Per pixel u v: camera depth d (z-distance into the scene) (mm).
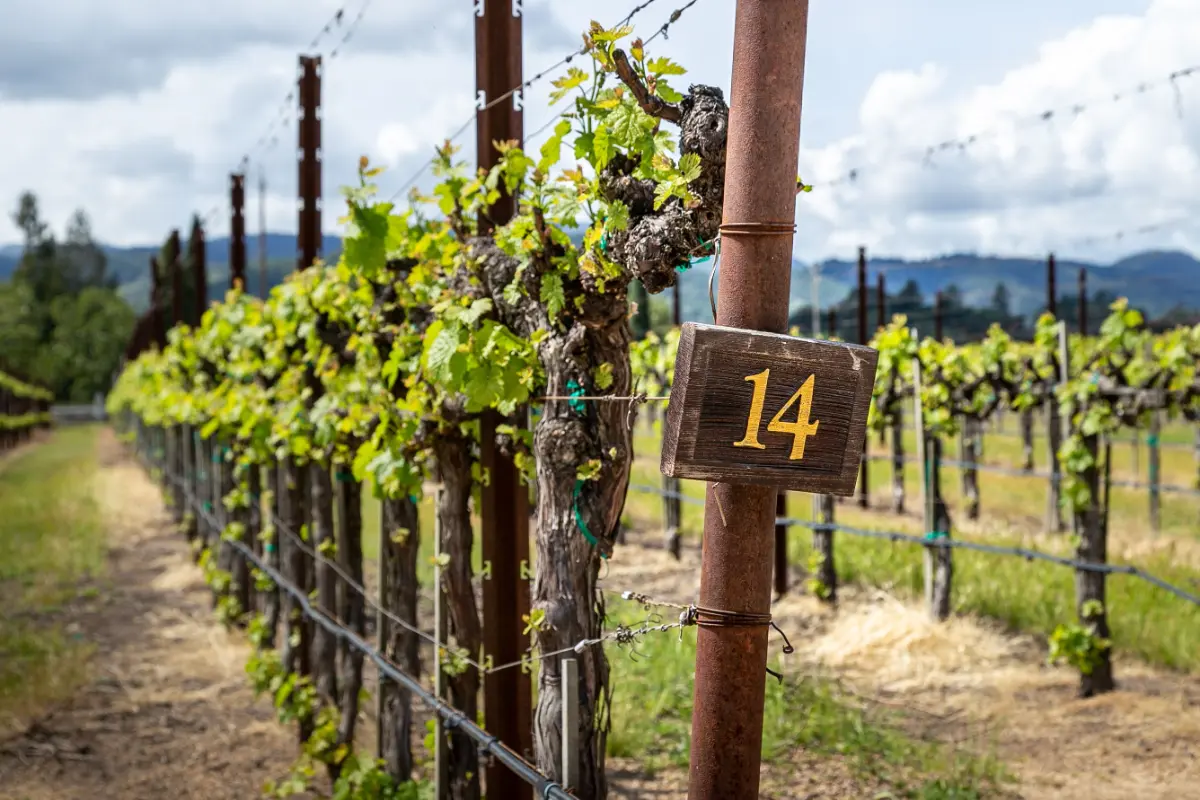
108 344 102812
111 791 6719
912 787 5945
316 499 7250
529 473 4336
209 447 14125
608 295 3568
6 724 7824
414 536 5945
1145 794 5824
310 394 7008
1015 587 10164
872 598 10555
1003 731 6961
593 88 3330
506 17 4340
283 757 7289
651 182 3223
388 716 5949
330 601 7207
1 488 26031
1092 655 7672
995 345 10680
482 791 5590
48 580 13445
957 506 16812
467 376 3971
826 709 7070
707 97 2959
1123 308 8422
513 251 3887
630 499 17203
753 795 2479
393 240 4848
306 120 8289
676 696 7324
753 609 2445
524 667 4500
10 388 50844
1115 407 8117
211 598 12469
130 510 20375
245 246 12258
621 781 6113
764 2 2307
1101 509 7980
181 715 8188
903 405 15336
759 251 2359
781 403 2359
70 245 160750
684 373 2336
